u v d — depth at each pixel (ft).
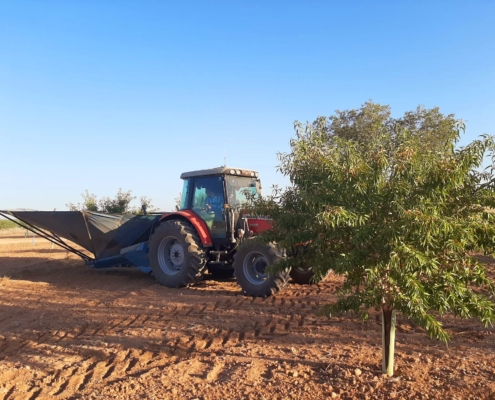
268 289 25.85
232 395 13.64
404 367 14.87
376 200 12.30
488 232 11.85
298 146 13.97
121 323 21.99
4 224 143.43
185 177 32.24
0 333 21.13
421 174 12.11
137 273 37.24
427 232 11.18
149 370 16.03
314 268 13.71
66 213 33.68
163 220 32.76
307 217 13.55
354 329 19.36
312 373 14.79
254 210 15.01
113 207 58.95
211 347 18.04
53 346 19.11
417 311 11.97
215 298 26.30
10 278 36.17
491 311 12.26
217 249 31.30
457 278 12.62
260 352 17.02
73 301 27.30
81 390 14.84
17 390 15.10
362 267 12.80
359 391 13.32
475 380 13.51
